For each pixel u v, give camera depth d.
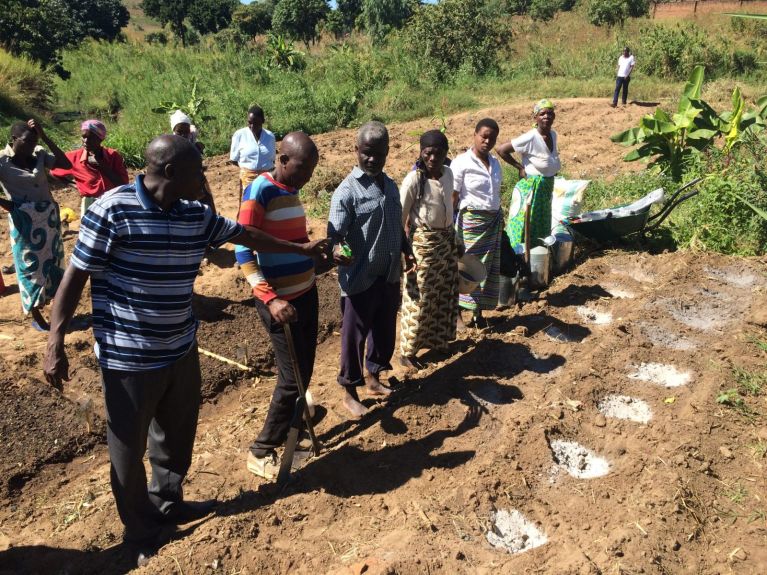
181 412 3.42
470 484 3.81
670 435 4.21
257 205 3.62
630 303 6.16
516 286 6.21
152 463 3.58
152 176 2.93
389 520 3.60
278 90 19.84
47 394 4.93
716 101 16.22
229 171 12.79
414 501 3.72
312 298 3.94
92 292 3.11
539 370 5.12
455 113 17.81
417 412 4.57
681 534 3.43
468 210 5.52
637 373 5.01
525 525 3.62
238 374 5.41
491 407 4.64
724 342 5.36
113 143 14.08
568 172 11.21
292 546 3.43
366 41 29.91
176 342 3.20
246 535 3.47
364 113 18.05
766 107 8.63
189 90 19.00
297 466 4.12
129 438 3.19
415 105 18.41
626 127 14.80
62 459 4.42
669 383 4.91
